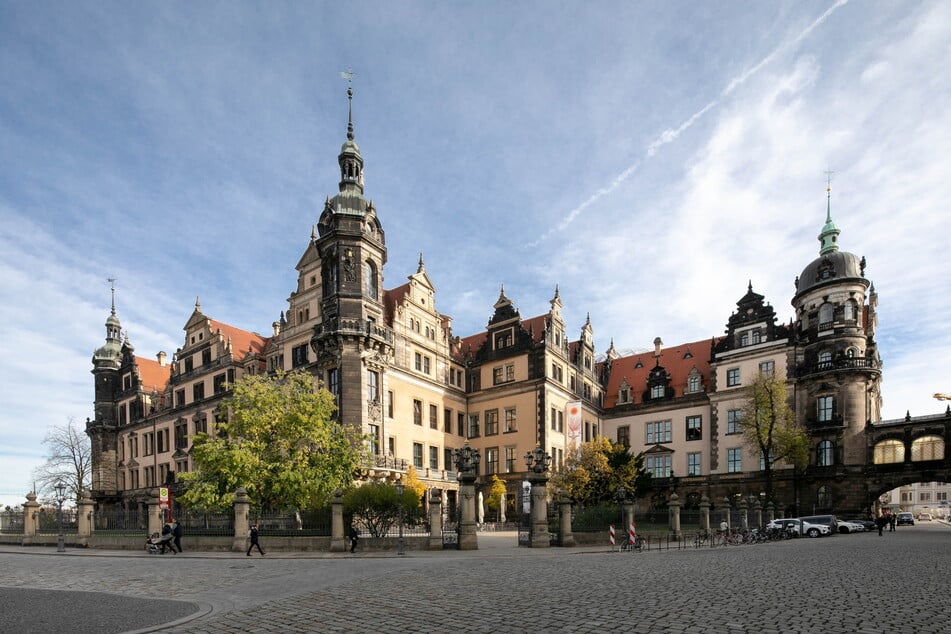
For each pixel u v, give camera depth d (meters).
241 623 11.48
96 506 81.31
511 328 63.53
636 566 20.72
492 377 64.19
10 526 41.53
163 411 74.94
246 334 72.69
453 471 60.69
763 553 26.28
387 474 47.91
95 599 14.73
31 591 16.39
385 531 30.72
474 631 10.23
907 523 77.44
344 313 48.88
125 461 82.50
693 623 10.54
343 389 47.50
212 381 68.19
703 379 68.81
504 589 15.07
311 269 55.69
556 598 13.44
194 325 72.38
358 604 13.21
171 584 17.61
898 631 9.87
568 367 65.81
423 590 15.16
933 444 53.16
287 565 22.89
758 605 12.22
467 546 29.80
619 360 80.69
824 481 57.62
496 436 62.47
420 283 59.31
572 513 35.03
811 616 11.09
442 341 62.25
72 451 81.44
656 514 41.69
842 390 57.72
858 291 59.22
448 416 62.19
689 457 67.62
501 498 55.53
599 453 51.72
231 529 32.94
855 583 15.48
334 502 29.30
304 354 54.78
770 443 55.84
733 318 66.69
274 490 34.25
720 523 42.59
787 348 61.47
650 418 71.56
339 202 50.53
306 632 10.55
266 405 36.75
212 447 34.97
